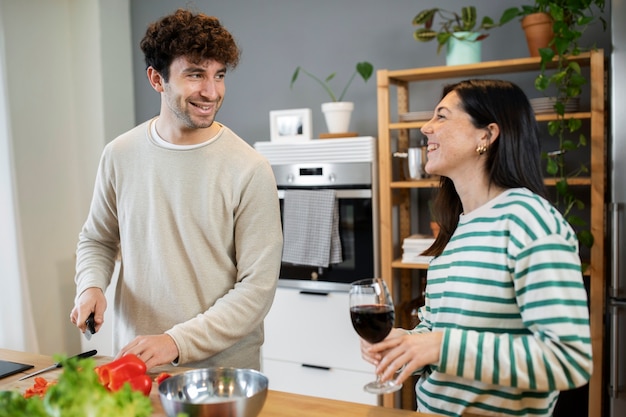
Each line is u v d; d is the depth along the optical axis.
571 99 2.65
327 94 3.50
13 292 3.39
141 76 3.94
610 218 2.61
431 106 3.25
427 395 1.30
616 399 2.50
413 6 3.26
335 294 3.01
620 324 2.47
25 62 3.47
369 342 1.22
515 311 1.17
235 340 1.62
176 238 1.73
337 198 3.04
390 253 2.95
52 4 3.64
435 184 2.83
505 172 1.23
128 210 1.77
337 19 3.44
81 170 3.80
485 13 3.12
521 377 1.09
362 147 2.98
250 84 3.69
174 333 1.51
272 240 1.71
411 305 3.04
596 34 2.91
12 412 0.78
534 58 2.63
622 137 2.45
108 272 1.86
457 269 1.24
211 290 1.71
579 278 1.11
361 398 2.99
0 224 3.35
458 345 1.12
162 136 1.75
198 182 1.71
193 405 1.00
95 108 3.74
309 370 3.09
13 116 3.40
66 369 0.80
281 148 3.15
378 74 2.93
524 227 1.14
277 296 3.14
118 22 3.84
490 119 1.24
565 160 2.99
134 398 0.79
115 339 1.86
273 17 3.60
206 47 1.54
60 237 3.69
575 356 1.07
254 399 1.03
